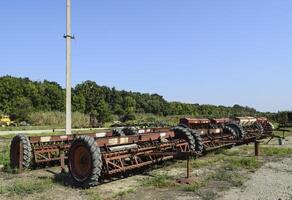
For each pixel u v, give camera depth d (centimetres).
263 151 1662
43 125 5388
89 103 7969
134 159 1089
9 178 1064
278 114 5025
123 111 8081
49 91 8450
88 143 928
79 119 5553
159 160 1171
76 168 952
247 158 1426
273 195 837
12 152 1210
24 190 896
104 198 829
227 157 1466
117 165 1016
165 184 950
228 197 825
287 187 915
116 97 9131
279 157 1480
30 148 1175
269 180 1002
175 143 1265
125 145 1078
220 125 2009
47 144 1279
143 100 9425
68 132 1543
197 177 1048
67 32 1547
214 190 894
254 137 2084
